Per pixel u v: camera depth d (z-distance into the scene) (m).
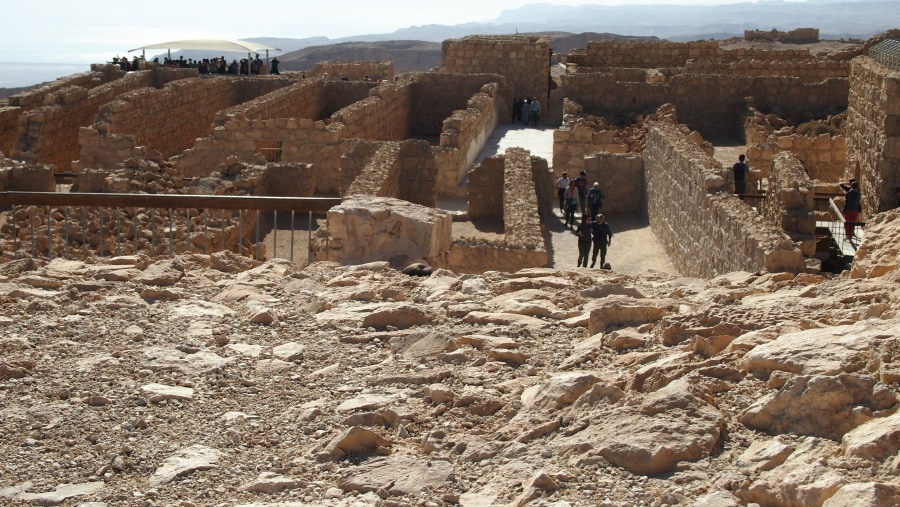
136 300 11.91
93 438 8.07
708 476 6.58
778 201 24.16
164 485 7.29
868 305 9.20
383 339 10.40
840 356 7.46
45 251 21.14
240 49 63.62
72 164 35.38
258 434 8.19
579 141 39.03
